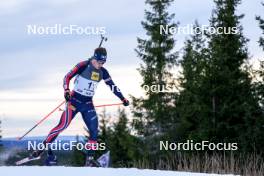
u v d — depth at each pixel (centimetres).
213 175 802
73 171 705
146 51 3572
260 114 2634
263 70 2884
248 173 1656
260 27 2998
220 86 2750
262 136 2464
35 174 676
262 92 2806
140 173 735
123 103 1104
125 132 3812
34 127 1082
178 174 764
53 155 1046
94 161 1041
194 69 3469
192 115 2853
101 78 1066
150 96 3444
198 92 2803
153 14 3622
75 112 1045
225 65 2819
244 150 2438
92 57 1055
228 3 3061
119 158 3944
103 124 4231
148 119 3422
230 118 2706
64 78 1040
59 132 1044
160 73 3528
